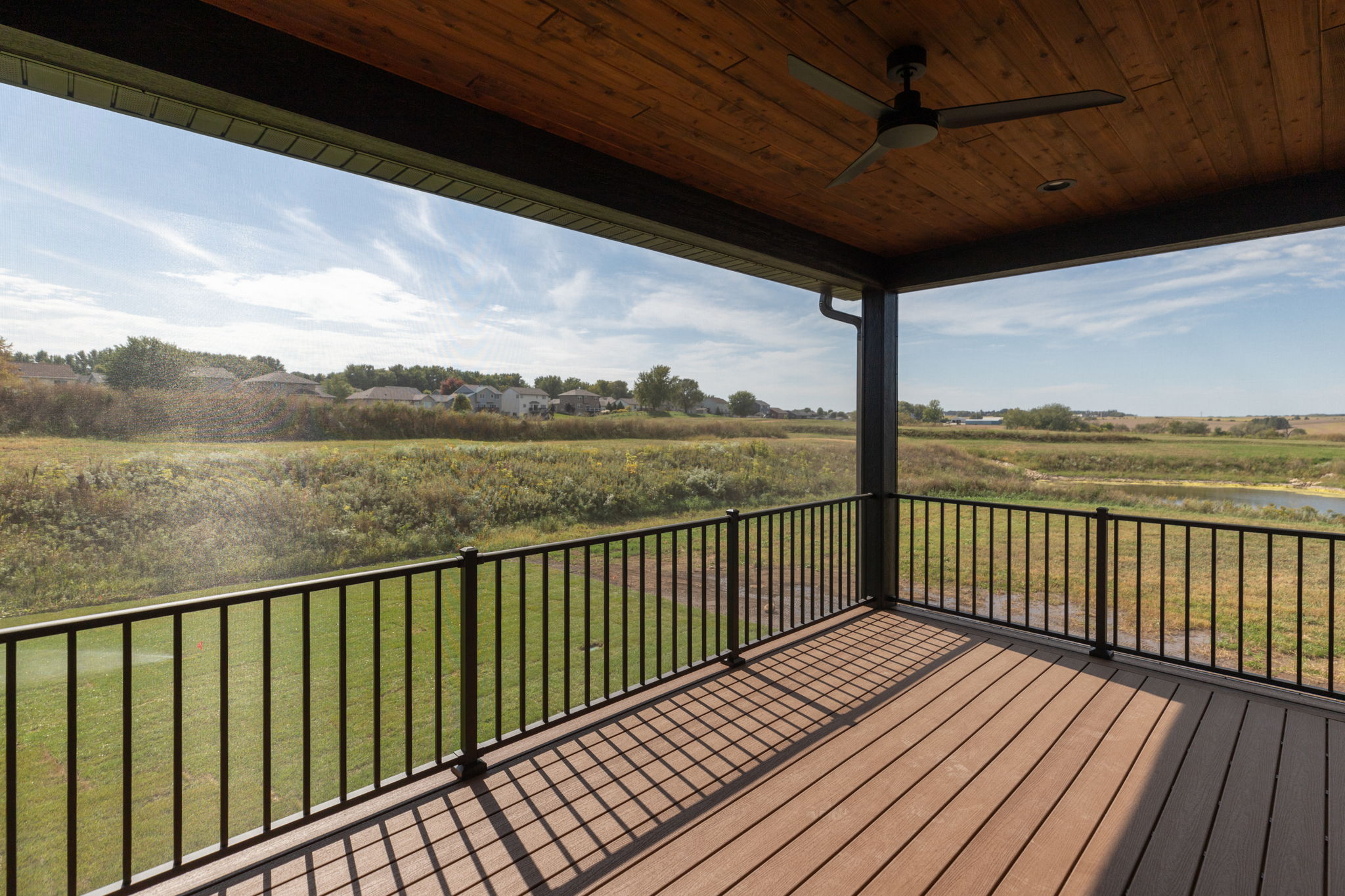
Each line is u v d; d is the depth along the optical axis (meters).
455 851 1.83
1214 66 2.10
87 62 1.61
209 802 2.86
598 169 2.85
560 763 2.36
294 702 3.92
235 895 1.62
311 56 1.97
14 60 1.60
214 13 1.76
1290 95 2.29
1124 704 2.87
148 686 4.38
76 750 1.45
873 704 2.89
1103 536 3.46
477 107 2.41
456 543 7.87
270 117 1.96
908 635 3.89
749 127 2.61
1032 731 2.61
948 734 2.59
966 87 2.26
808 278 4.35
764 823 1.98
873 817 2.01
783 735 2.58
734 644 3.37
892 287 4.69
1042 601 5.82
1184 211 3.42
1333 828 1.93
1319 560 5.43
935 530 8.99
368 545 7.12
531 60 2.08
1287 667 4.11
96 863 2.36
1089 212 3.67
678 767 2.33
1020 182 3.20
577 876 1.72
